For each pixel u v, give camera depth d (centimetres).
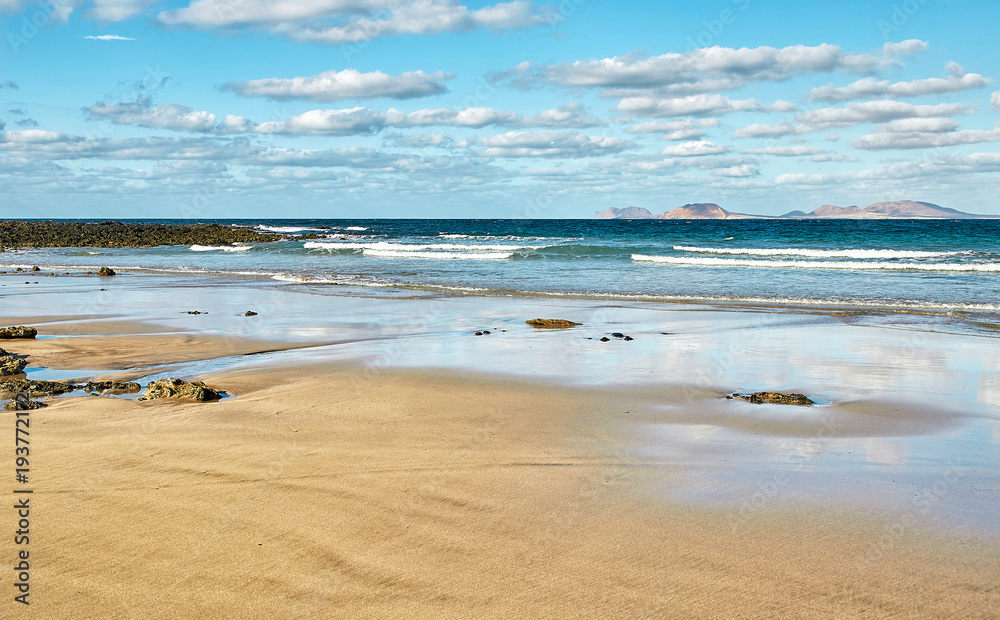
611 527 508
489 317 1680
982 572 447
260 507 534
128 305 1909
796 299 1961
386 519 517
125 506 532
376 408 842
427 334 1430
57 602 402
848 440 726
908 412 838
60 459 638
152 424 760
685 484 595
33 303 1944
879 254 3553
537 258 3650
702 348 1255
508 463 644
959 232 6725
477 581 431
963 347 1261
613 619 393
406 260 3675
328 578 432
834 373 1053
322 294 2200
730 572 445
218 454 657
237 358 1191
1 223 7281
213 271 3103
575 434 739
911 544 484
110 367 1117
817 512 538
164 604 402
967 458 669
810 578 439
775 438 731
